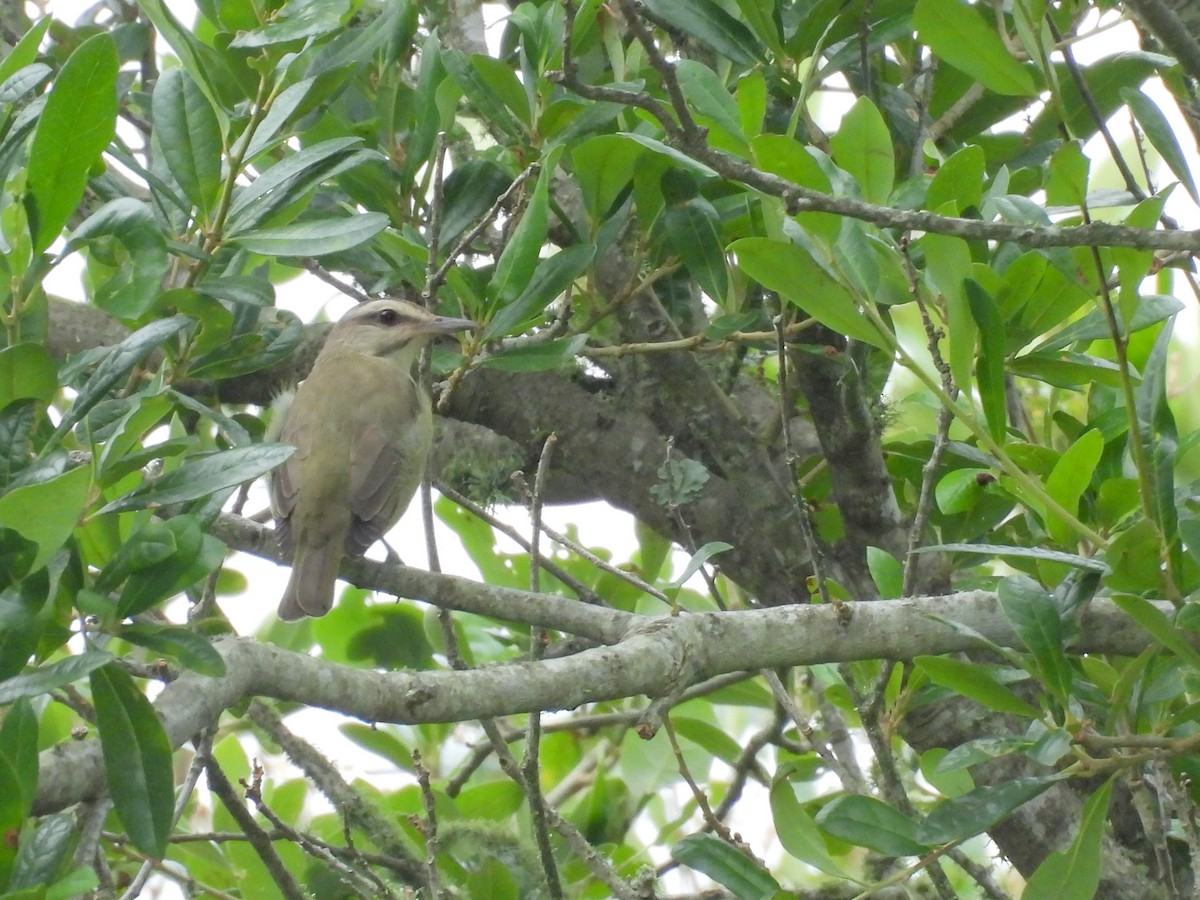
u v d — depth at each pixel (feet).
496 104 35.27
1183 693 29.76
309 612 34.42
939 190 28.99
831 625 28.99
